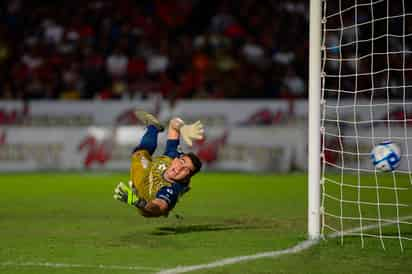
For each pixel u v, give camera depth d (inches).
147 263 787.4
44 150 2091.5
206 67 2481.5
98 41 2598.4
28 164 2089.1
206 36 2605.8
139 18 2696.9
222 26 2657.5
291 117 2096.5
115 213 1205.1
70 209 1263.5
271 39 2588.6
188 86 2423.7
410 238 937.5
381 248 866.8
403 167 1923.0
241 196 1460.4
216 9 2763.3
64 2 2733.8
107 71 2475.4
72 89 2445.9
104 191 1556.3
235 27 2618.1
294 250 855.1
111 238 946.1
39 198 1435.8
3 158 2096.5
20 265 781.9
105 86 2454.5
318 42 892.6
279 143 2034.9
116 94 2381.9
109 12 2696.9
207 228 1034.7
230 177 1882.4
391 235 964.0
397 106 1987.0
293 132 2036.2
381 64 2420.0
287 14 2657.5
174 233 987.9
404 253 840.3
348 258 813.9
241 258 811.4
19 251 860.6
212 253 841.5
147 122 982.4
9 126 2124.8
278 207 1290.6
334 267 768.9
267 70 2490.2
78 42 2566.4
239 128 2048.5
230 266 770.8
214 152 2042.3
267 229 1026.1
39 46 2561.5
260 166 2034.9
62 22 2677.2
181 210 1246.9
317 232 919.7
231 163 2038.6
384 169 862.5
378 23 2522.1
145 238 945.5
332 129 1980.8
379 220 999.6
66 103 2156.7
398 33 2522.1
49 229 1030.4
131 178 945.5
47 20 2679.6
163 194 897.5
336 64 2413.9
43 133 2101.4
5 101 2160.4
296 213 1209.4
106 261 799.1
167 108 2133.4
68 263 789.2
